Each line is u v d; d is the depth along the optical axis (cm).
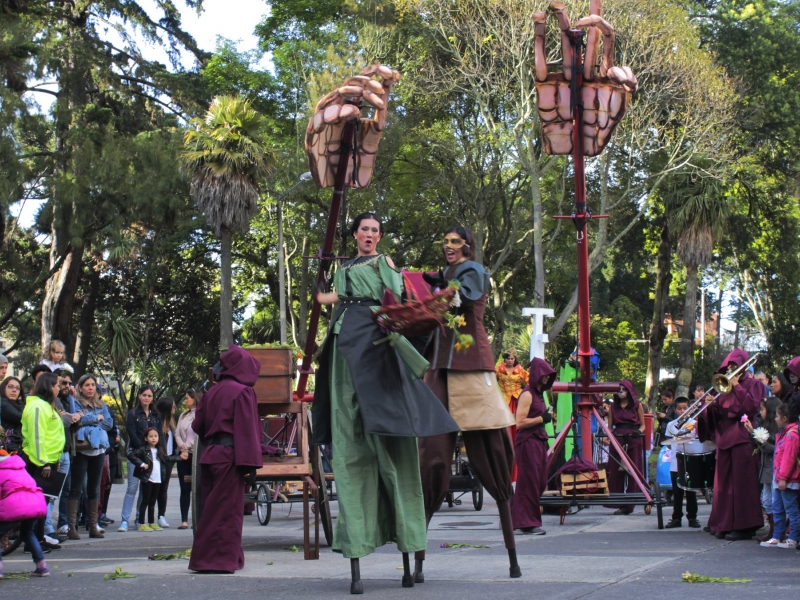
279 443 1073
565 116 945
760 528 1002
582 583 583
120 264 4122
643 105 2853
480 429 609
